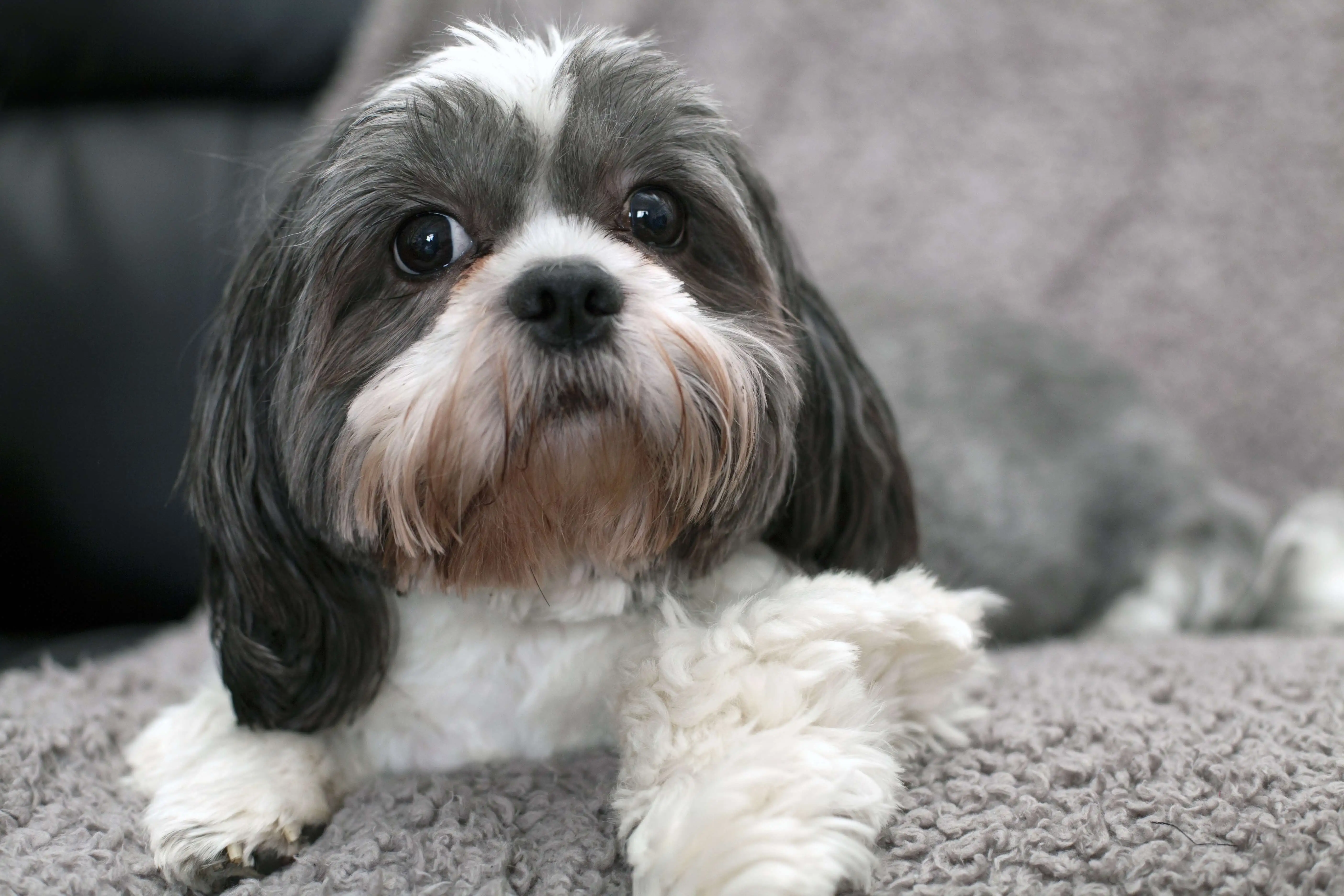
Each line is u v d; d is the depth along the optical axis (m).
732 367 0.43
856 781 0.41
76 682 0.53
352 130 0.46
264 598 0.47
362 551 0.45
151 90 0.70
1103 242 0.73
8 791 0.45
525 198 0.44
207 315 0.68
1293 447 0.71
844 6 0.75
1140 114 0.73
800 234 0.76
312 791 0.46
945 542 0.59
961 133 0.75
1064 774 0.43
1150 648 0.53
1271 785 0.42
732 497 0.44
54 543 0.68
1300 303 0.71
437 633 0.47
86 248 0.69
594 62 0.45
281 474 0.47
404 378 0.43
